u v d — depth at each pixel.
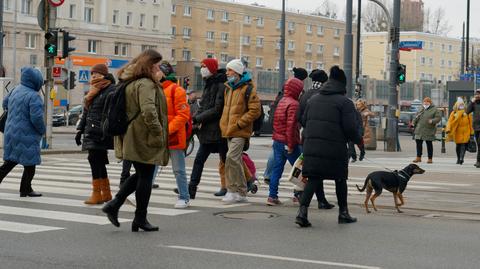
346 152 10.36
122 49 85.56
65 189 14.30
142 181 9.59
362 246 8.83
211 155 25.80
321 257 8.13
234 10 101.81
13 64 70.94
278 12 106.44
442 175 18.94
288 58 106.75
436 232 9.88
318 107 10.30
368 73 115.94
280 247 8.71
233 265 7.68
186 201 11.97
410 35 115.69
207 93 12.89
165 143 9.50
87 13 81.75
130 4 86.06
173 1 95.62
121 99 9.30
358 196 14.05
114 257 8.04
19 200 12.52
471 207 12.50
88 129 11.90
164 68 11.63
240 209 11.88
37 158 12.79
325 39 111.94
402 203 11.90
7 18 73.81
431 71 118.56
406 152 30.47
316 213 11.62
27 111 12.66
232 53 102.06
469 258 8.18
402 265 7.77
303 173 10.29
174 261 7.86
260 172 19.47
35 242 8.83
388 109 30.94
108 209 9.69
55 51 25.25
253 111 12.23
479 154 21.77
